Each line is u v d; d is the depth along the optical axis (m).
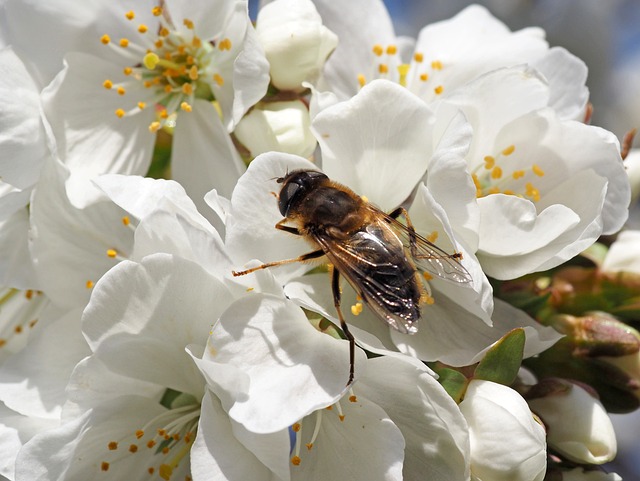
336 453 0.09
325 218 0.09
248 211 0.09
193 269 0.09
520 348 0.09
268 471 0.09
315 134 0.09
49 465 0.09
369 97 0.09
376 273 0.09
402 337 0.09
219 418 0.09
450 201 0.09
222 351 0.09
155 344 0.09
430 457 0.09
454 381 0.09
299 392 0.09
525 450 0.09
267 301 0.09
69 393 0.09
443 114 0.09
